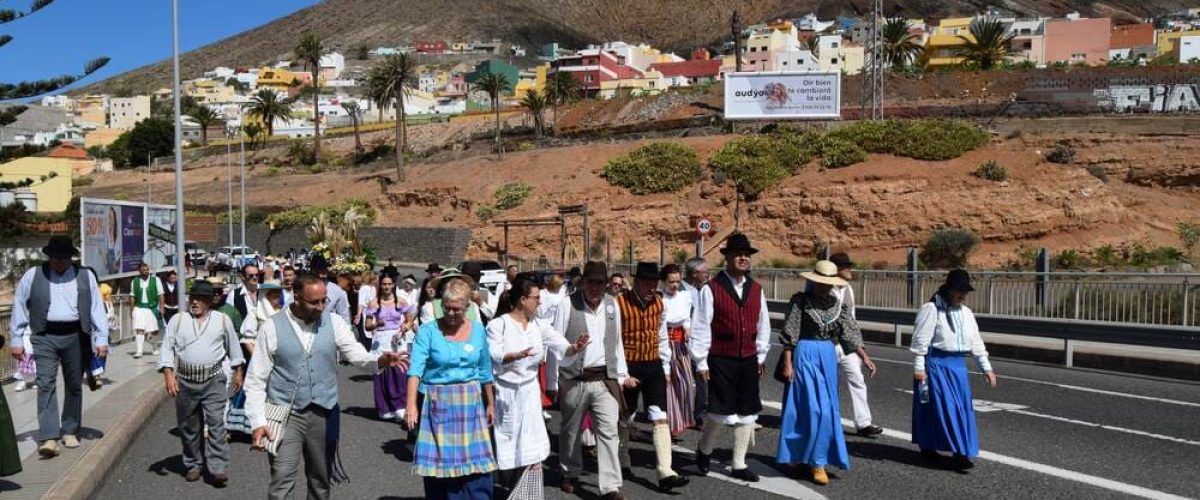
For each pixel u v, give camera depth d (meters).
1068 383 12.84
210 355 8.08
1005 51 84.75
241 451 9.55
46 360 8.27
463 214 60.34
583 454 8.99
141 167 101.06
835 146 51.00
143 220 27.80
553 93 85.00
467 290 5.95
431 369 5.92
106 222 24.42
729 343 7.71
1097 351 15.12
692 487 7.54
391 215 65.06
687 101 76.62
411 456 8.97
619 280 9.36
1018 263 41.28
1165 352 14.77
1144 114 57.72
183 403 8.08
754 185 50.28
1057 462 8.01
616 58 133.38
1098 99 61.41
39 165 67.50
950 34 113.25
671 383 8.85
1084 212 44.38
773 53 112.88
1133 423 9.74
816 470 7.55
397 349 10.42
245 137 112.69
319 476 6.28
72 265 8.66
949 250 42.25
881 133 51.12
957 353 7.95
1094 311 15.75
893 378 13.37
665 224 51.47
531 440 6.49
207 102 177.62
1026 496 6.97
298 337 6.14
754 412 7.79
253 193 77.06
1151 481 7.32
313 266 12.25
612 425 7.23
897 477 7.67
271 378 6.12
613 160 57.34
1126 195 47.75
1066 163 49.00
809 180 49.56
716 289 7.77
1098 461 8.02
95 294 8.68
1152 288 14.77
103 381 13.52
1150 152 49.56
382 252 61.06
